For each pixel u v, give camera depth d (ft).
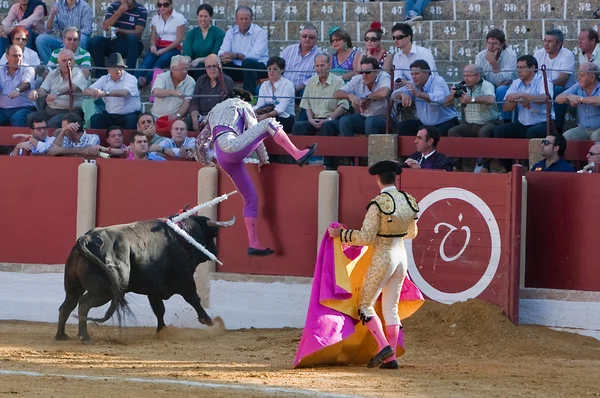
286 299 79.20
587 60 97.04
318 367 58.49
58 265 83.76
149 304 80.64
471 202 75.31
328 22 116.98
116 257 68.03
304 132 93.66
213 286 80.33
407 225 57.47
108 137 90.84
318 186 78.84
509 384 53.06
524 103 88.33
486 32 113.60
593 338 72.90
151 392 48.19
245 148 71.20
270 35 117.19
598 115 88.17
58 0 112.37
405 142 89.20
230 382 52.01
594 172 77.77
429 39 114.93
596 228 74.18
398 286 58.03
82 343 68.64
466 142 89.15
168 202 81.82
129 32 108.47
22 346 66.85
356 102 91.50
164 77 96.22
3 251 85.10
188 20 118.52
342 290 57.77
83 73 100.58
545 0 115.96
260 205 80.12
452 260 75.72
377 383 52.37
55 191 84.33
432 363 62.08
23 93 99.25
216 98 94.27
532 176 75.66
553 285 75.15
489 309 72.49
